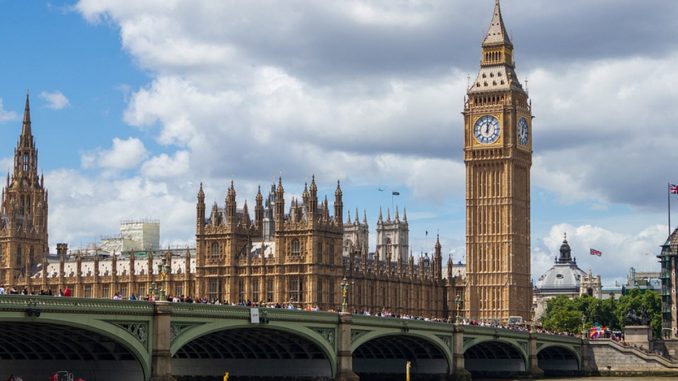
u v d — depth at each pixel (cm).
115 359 12662
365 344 18800
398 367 19425
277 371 15888
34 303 10800
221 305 13150
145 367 12162
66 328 11506
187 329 12731
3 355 13250
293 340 15288
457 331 19000
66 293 12269
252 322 13588
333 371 15375
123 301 11838
